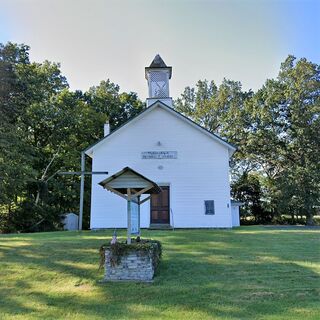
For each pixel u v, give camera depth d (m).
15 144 22.11
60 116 32.00
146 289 7.39
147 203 20.56
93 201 20.59
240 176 37.19
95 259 9.93
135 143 20.94
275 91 32.47
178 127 21.06
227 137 35.00
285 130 32.22
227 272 8.59
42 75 30.95
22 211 26.88
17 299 6.97
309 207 28.70
